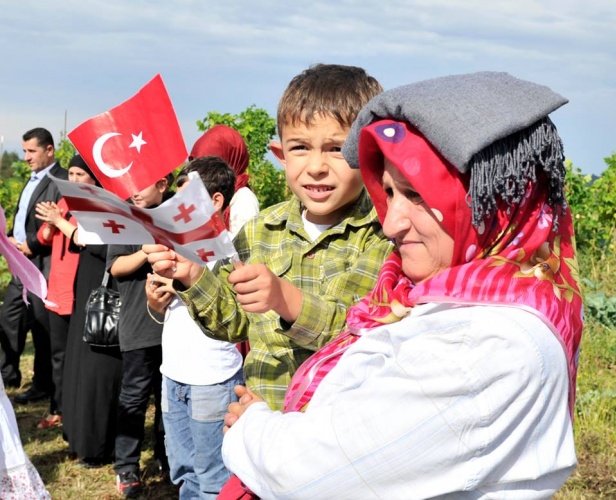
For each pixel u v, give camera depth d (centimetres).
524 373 148
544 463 154
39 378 741
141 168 232
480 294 158
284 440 164
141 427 523
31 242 723
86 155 232
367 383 158
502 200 161
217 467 400
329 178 227
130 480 525
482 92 159
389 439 151
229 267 254
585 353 763
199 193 179
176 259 240
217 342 393
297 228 242
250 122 1116
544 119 160
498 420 149
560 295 162
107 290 529
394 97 166
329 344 188
